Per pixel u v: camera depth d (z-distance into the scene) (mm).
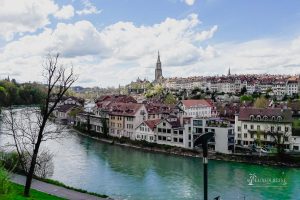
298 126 108188
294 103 146125
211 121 103250
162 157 96812
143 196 61406
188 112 160875
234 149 99750
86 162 87312
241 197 62188
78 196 42219
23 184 45375
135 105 126188
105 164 85938
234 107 160500
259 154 93688
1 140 89938
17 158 50594
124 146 113562
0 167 27391
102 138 126375
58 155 94125
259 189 67500
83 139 125500
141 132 118062
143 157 96312
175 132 107875
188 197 61531
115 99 177500
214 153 97250
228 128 98125
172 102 193500
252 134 105188
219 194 63625
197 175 77125
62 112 185250
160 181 71500
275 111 104188
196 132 103812
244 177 76188
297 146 97625
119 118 128250
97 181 70188
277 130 101000
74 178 71812
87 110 171125
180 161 91938
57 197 39906
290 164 88062
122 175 75625
